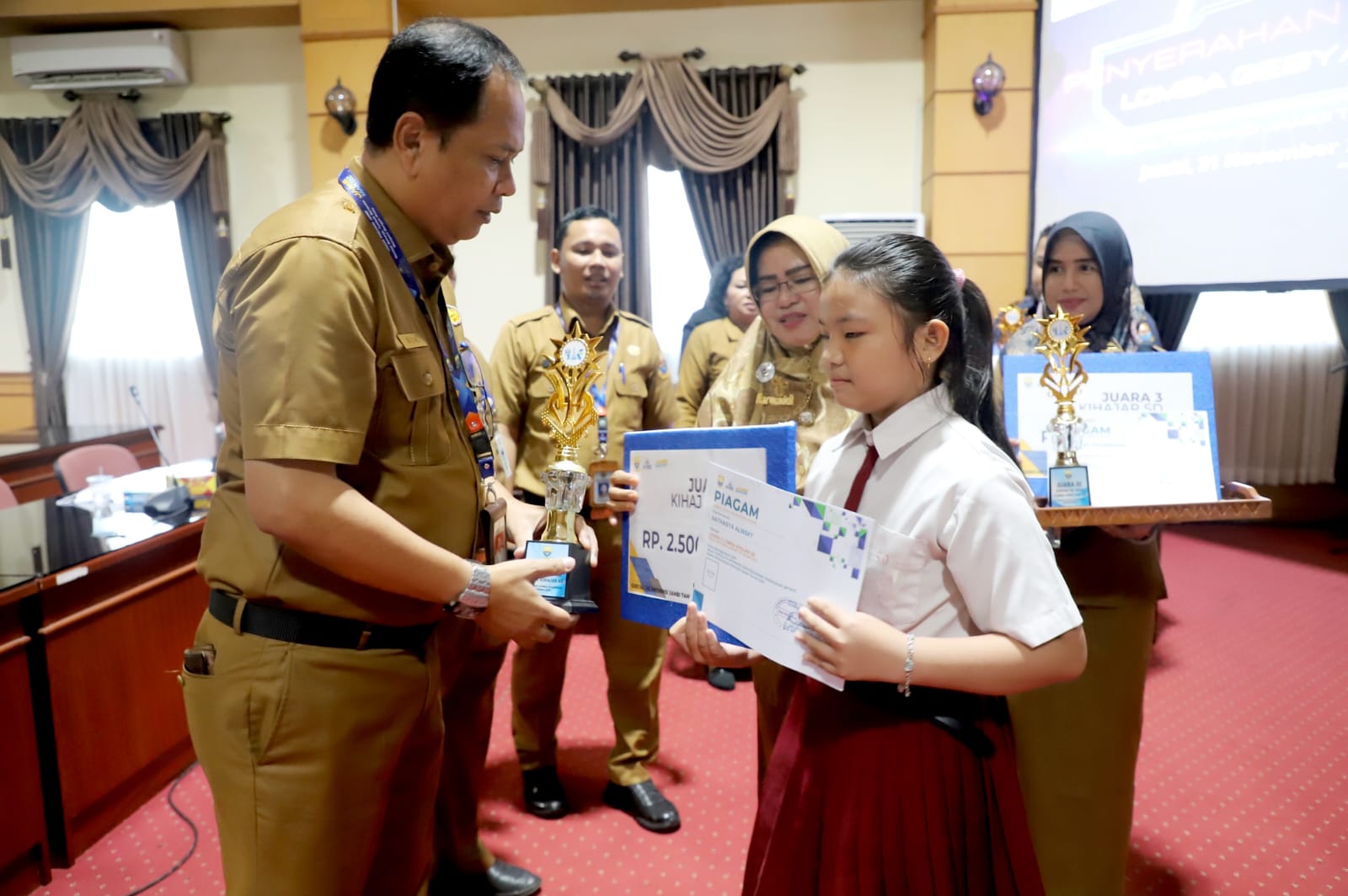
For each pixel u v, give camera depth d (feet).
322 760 3.21
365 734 3.29
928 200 15.07
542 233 15.85
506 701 9.18
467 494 3.59
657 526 3.63
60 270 17.71
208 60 16.61
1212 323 16.28
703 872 6.08
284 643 3.20
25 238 17.52
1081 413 4.29
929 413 3.11
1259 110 11.55
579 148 15.78
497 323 16.35
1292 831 6.52
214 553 3.34
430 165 3.16
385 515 3.04
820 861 3.17
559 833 6.59
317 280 2.93
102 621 6.55
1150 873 6.02
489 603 3.32
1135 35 12.74
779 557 3.02
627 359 7.43
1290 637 10.65
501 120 3.12
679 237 16.25
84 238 17.66
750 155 15.37
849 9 15.42
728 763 7.72
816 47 15.55
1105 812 4.59
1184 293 12.97
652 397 7.72
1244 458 16.35
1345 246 10.93
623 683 6.89
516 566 3.39
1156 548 4.58
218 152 16.52
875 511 3.14
